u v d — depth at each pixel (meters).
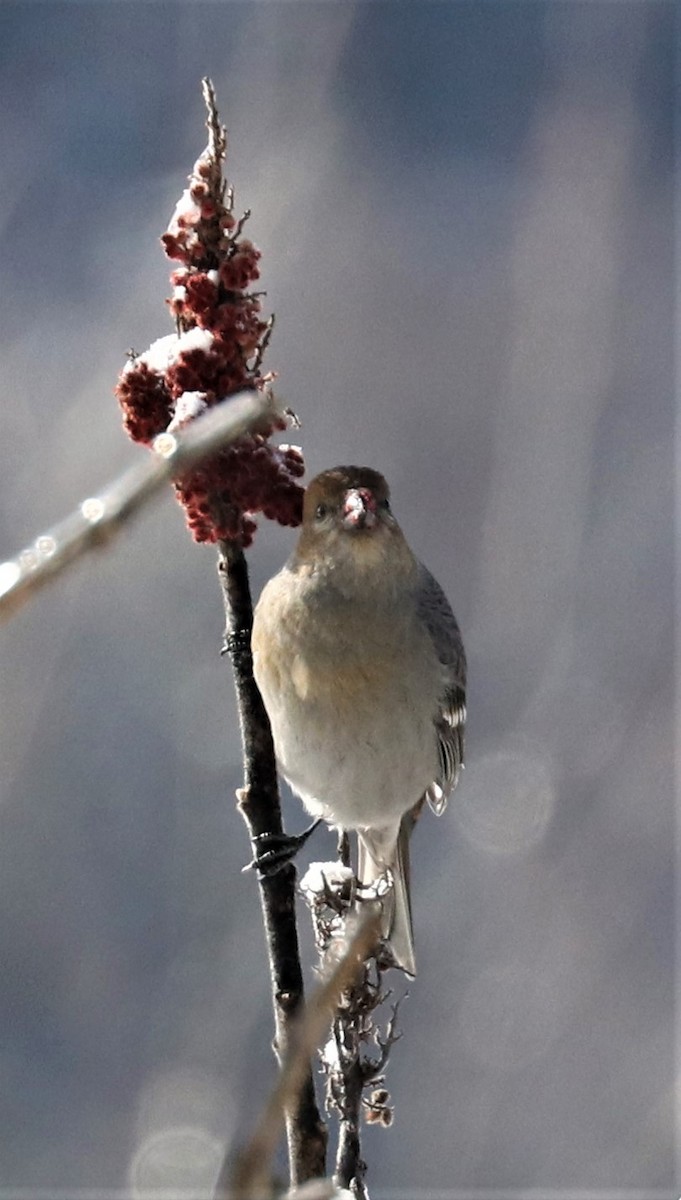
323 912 4.78
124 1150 12.39
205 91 4.64
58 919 13.36
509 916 14.10
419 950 13.80
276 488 4.98
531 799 14.62
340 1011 4.48
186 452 2.10
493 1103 13.11
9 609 2.07
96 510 2.08
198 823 13.88
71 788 13.83
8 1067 12.67
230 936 13.38
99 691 14.21
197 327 4.70
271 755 5.03
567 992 13.74
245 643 5.11
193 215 4.68
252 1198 2.14
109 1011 13.09
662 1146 13.03
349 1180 4.39
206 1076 12.70
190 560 14.73
